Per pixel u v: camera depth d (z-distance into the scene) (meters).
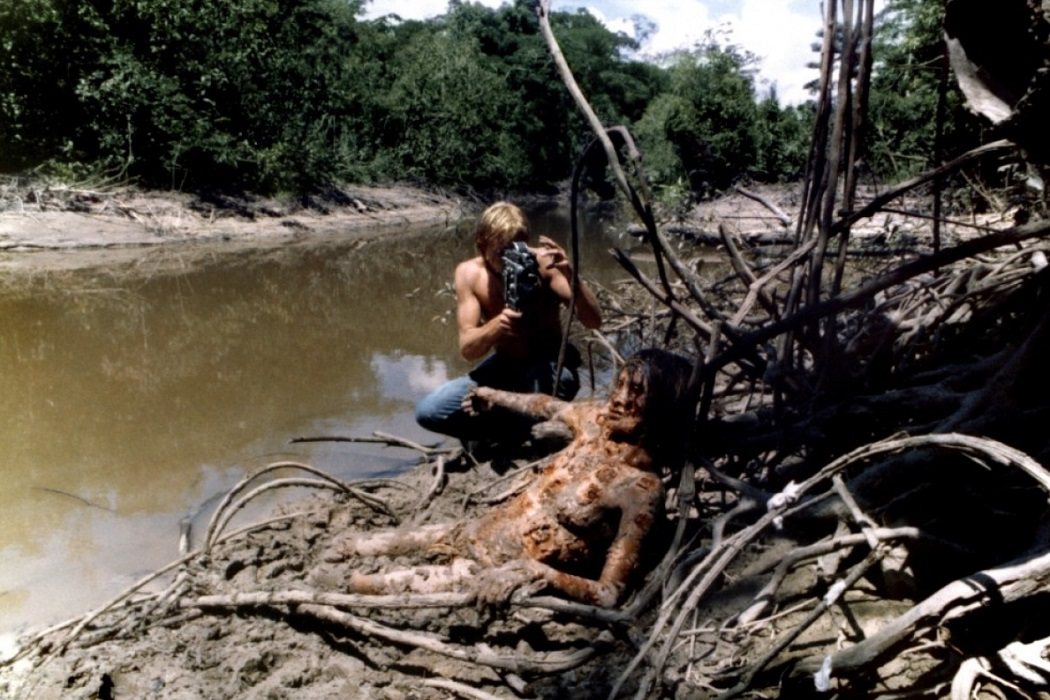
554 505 2.91
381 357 6.23
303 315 7.80
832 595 2.17
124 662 2.60
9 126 13.86
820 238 3.23
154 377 5.75
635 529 2.80
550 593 2.67
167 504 3.81
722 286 6.25
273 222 15.62
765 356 3.95
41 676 2.53
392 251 13.04
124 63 14.47
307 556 3.26
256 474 3.44
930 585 2.37
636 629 2.56
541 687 2.46
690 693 2.29
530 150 34.09
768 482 3.28
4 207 12.39
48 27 13.90
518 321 3.95
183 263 11.04
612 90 42.47
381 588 2.80
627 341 6.05
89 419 4.92
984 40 2.48
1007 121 2.38
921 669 2.17
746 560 2.82
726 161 18.77
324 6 22.97
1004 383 2.75
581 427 3.13
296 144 18.33
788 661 2.32
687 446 2.95
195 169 15.87
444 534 3.07
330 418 4.90
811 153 3.56
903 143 9.55
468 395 3.68
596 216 22.28
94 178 13.91
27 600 3.03
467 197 25.83
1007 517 2.40
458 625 2.74
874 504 2.61
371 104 23.83
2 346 6.61
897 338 3.73
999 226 6.15
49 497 3.87
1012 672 1.96
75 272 9.99
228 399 5.27
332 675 2.55
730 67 20.39
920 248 6.66
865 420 3.14
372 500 3.58
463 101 27.88
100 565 3.28
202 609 2.86
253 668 2.57
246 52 17.28
